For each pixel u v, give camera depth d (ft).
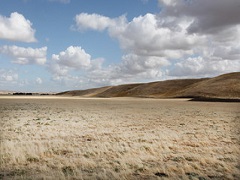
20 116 119.44
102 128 78.33
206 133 69.21
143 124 89.92
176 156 43.96
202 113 146.82
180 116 124.98
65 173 34.47
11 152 44.47
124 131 72.08
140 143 53.78
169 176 33.37
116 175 33.09
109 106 227.61
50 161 40.06
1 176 32.81
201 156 43.70
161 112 153.07
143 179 32.27
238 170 36.11
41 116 120.78
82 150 47.98
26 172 34.73
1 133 67.15
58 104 260.01
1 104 240.12
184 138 61.05
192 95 530.68
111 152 46.42
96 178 32.27
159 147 50.49
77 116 122.11
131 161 40.14
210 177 33.35
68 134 66.59
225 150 48.16
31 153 44.45
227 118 115.14
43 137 61.98
